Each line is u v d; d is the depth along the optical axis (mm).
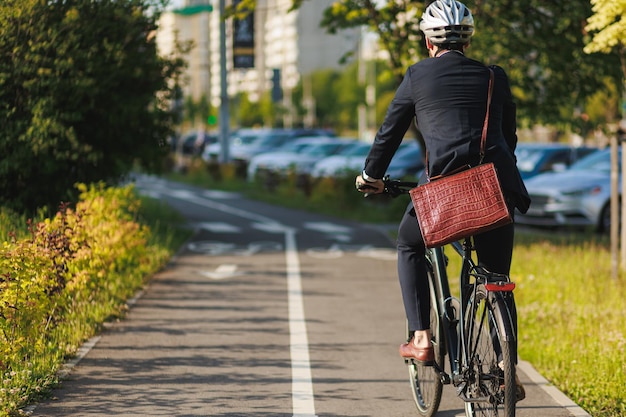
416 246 6637
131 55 17469
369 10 19031
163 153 19141
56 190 16906
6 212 15383
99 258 12188
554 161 27266
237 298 12992
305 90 134375
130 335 10352
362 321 11469
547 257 16203
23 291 8195
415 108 6062
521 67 18734
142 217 21312
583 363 8938
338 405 7762
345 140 49094
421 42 18453
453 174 5930
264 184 40031
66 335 9688
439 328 6797
